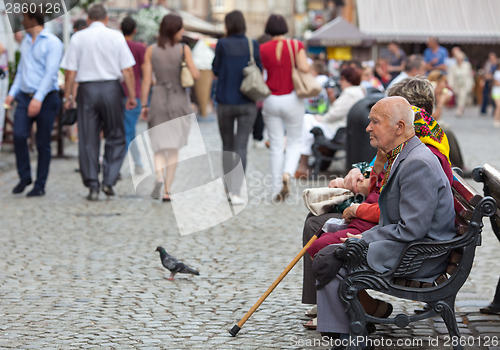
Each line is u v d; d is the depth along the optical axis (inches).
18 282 323.6
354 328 222.5
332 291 226.2
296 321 273.3
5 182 604.1
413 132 230.7
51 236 414.6
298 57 523.2
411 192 222.5
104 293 309.0
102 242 402.0
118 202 518.3
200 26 1445.6
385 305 257.1
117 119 530.9
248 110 521.7
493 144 900.0
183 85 522.3
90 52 519.2
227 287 318.3
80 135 526.0
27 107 535.8
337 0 2891.2
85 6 852.0
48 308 287.4
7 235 415.2
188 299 301.0
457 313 281.4
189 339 253.4
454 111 1610.5
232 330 257.1
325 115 630.5
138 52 622.2
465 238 221.9
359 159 504.4
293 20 4394.7
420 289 222.5
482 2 1918.1
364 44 1594.5
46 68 523.5
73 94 599.5
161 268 350.6
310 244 247.8
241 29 522.9
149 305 292.7
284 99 524.4
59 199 529.3
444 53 1443.2
